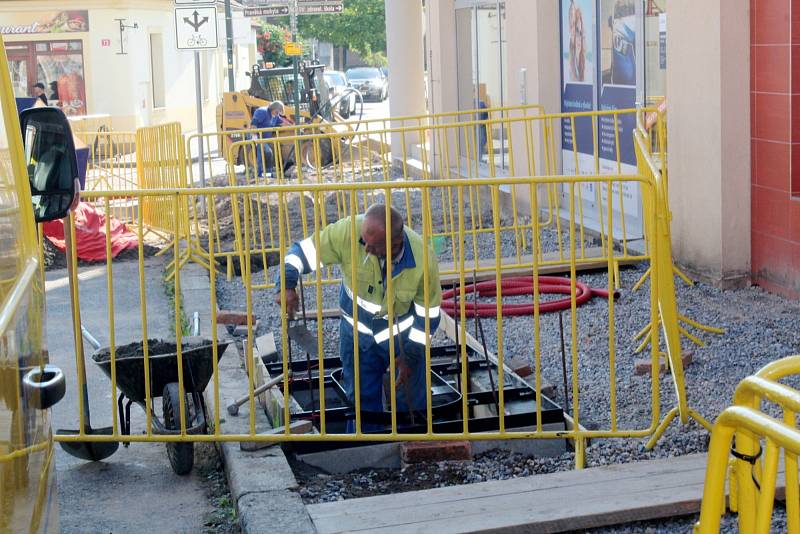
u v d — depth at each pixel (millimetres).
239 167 23234
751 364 6789
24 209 3215
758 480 2994
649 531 4578
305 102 25906
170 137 12211
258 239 12547
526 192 12695
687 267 9086
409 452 5516
